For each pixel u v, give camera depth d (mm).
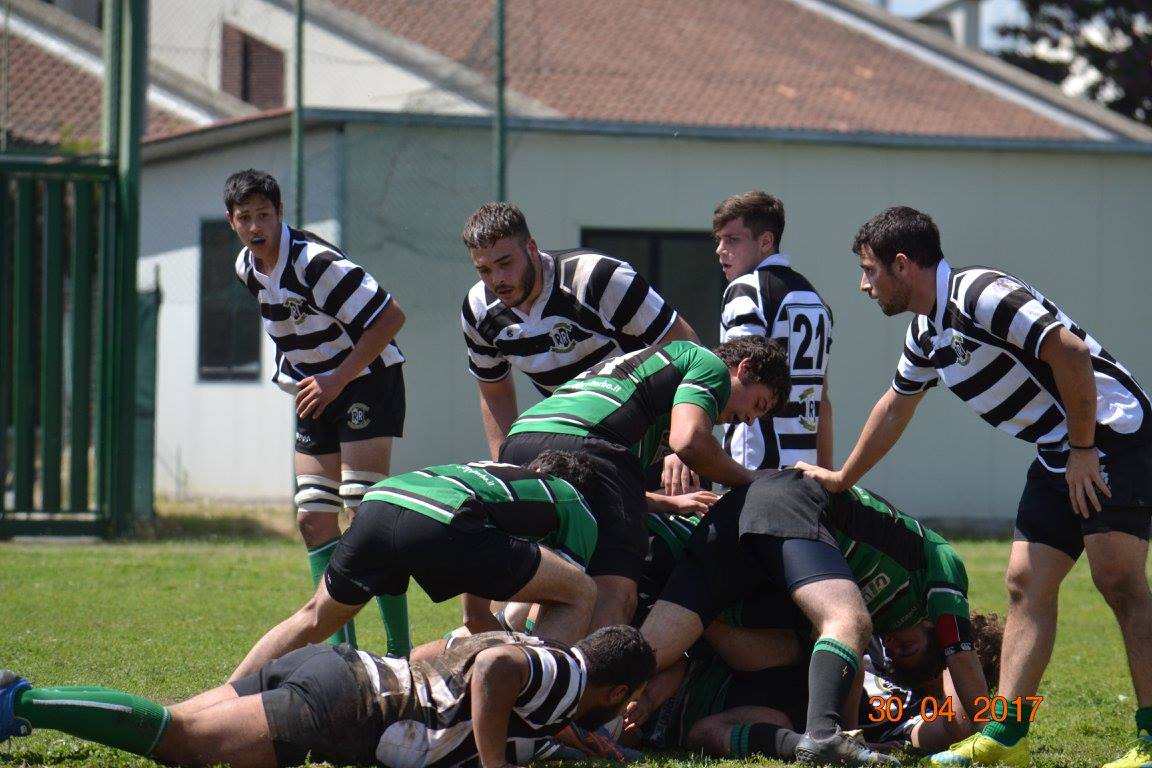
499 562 14664
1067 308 53250
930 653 17109
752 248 20922
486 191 48094
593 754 15086
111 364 39312
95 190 39250
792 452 19984
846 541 16422
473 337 20297
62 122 56125
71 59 58969
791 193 51344
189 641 22469
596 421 16859
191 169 52688
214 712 13961
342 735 13938
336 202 47375
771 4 79375
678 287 51062
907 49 76000
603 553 16125
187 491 53469
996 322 15438
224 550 37188
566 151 49719
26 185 38656
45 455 38938
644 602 17516
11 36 58281
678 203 50688
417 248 47625
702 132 50281
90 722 13492
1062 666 23484
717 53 70562
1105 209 53469
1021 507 16281
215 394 53312
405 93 61031
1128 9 108125
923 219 16250
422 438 47625
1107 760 16203
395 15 64812
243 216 19312
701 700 16750
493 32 52906
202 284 53000
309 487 20219
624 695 14203
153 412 41250
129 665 20172
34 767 14094
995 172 52719
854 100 67812
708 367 17234
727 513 16469
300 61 42406
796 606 16406
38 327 39938
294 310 19688
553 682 13625
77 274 39219
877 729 17234
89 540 39062
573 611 15164
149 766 14133
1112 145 52969
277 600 27500
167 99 62625
